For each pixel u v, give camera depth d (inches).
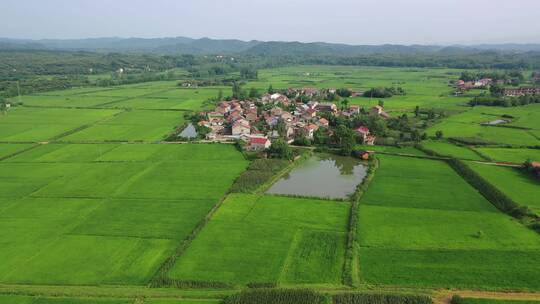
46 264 2918.3
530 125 7564.0
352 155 5851.4
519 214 3592.5
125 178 4778.5
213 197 4158.5
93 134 7253.9
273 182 4749.0
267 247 3115.2
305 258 2955.2
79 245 3186.5
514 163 5162.4
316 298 2440.9
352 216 3617.1
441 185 4426.7
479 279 2664.9
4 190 4409.5
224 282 2664.9
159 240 3257.9
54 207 3939.5
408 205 3890.3
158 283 2659.9
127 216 3713.1
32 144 6510.8
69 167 5236.2
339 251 3051.2
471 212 3708.2
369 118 7416.3
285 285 2632.9
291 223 3535.9
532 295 2492.6
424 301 2406.5
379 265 2849.4
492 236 3238.2
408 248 3075.8
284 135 6820.9
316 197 4158.5
